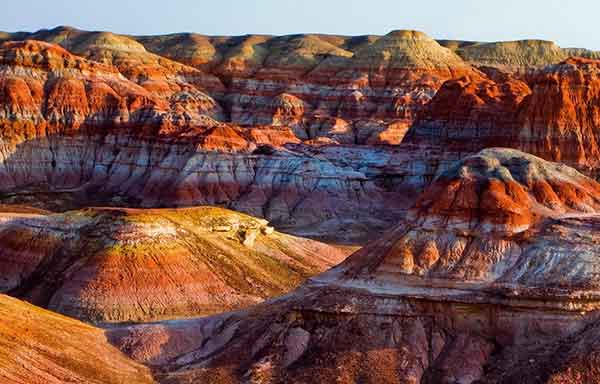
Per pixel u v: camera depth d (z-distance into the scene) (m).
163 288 138.50
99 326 130.38
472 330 98.44
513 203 105.88
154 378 102.06
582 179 115.12
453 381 93.88
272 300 113.81
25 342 97.38
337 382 94.19
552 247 101.12
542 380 89.38
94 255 142.50
